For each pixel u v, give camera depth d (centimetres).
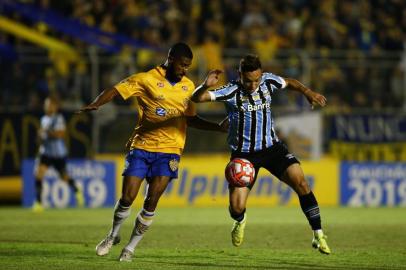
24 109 6919
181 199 6856
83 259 3275
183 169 6862
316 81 7381
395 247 3831
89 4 8075
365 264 3189
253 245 3909
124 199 3145
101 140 6981
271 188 6906
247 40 7988
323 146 7256
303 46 8131
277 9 8762
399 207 6819
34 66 7012
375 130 7356
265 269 2998
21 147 6919
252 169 3225
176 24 8088
